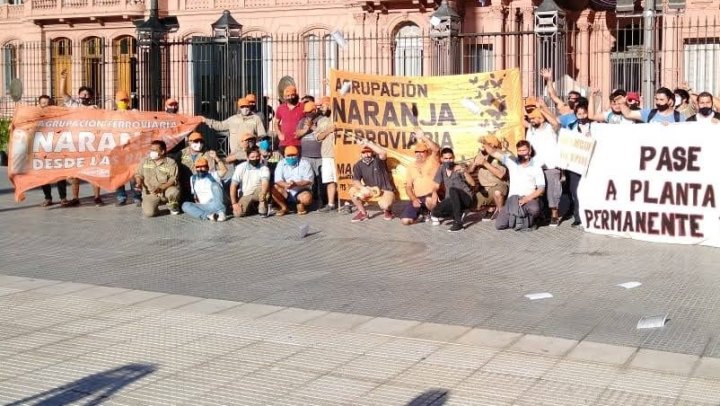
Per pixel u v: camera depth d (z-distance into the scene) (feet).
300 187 49.26
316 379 21.97
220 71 72.79
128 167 54.19
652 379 21.50
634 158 40.57
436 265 35.68
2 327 26.89
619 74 101.09
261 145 49.62
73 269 35.68
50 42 135.23
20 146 53.62
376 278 33.42
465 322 26.94
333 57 116.78
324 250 39.24
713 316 27.32
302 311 28.43
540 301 29.48
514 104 48.06
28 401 20.79
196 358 23.71
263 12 120.57
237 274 34.40
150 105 65.41
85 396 21.07
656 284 31.76
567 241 40.40
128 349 24.57
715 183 38.52
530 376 21.86
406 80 49.01
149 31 65.36
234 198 49.42
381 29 113.60
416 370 22.48
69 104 61.31
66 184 61.00
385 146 48.55
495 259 36.68
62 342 25.27
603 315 27.61
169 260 37.40
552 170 44.01
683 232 39.37
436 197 45.34
